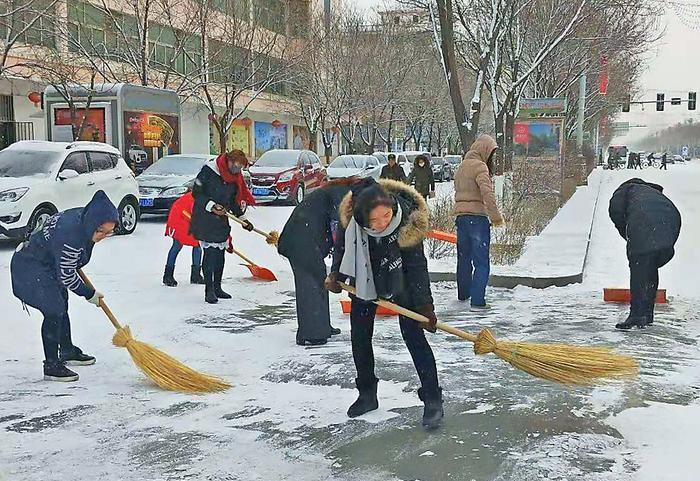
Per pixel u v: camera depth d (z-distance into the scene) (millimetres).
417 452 4422
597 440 4562
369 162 27891
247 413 5090
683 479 4000
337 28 36281
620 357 4996
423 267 4746
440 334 7219
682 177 47938
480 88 16281
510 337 7121
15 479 4094
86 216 5566
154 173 17625
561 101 21844
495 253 10977
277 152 24172
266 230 16125
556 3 21016
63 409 5164
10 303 8461
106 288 9438
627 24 25328
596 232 16203
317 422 4914
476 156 8500
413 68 38781
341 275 4867
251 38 28391
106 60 24375
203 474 4152
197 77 27766
